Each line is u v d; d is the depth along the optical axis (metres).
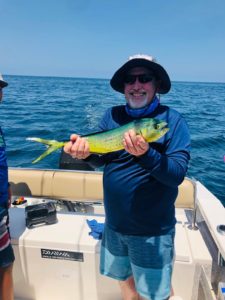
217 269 2.12
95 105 20.33
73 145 1.76
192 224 2.54
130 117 1.95
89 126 11.64
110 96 30.48
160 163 1.52
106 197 1.98
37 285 2.41
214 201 2.73
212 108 22.06
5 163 2.01
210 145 9.22
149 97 1.90
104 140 1.75
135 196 1.81
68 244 2.29
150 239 1.83
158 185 1.77
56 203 3.17
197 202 2.76
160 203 1.79
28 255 2.35
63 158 3.69
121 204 1.87
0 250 1.97
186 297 2.22
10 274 2.07
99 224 2.51
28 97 25.48
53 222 2.54
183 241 2.35
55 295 2.41
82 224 2.55
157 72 1.89
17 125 11.23
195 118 15.79
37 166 6.37
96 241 2.32
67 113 15.28
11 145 8.03
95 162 1.98
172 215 1.87
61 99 24.75
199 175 6.44
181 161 1.67
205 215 2.47
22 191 2.81
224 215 2.46
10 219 2.62
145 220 1.81
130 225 1.86
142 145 1.44
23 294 2.44
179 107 21.47
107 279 2.31
